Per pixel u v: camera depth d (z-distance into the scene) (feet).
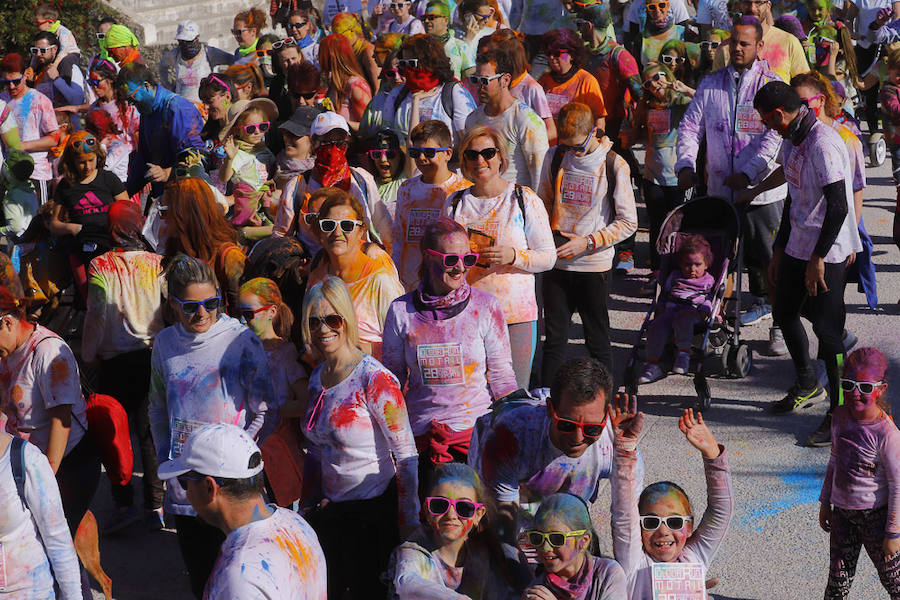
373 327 19.22
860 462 16.57
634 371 25.99
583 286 24.45
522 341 20.99
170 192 20.29
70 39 45.78
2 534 13.26
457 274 17.10
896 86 36.60
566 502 13.12
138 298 21.21
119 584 19.72
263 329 18.34
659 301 25.84
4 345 16.63
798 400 25.43
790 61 32.65
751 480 22.56
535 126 25.11
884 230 38.68
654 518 13.94
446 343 17.19
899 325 30.25
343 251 18.89
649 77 32.30
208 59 45.52
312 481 16.33
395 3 42.55
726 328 26.68
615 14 49.73
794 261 23.99
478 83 25.00
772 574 19.24
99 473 17.53
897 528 16.29
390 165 26.00
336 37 33.17
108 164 34.96
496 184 20.84
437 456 17.15
